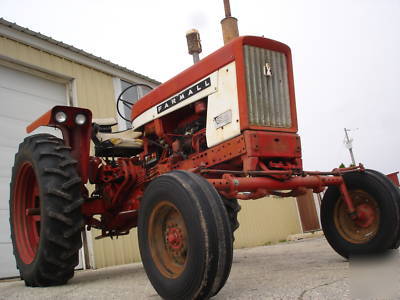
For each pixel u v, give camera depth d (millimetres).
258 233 10500
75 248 2998
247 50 2883
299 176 2953
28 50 5871
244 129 2773
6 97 5582
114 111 7004
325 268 2838
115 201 3791
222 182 2438
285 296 1970
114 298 2402
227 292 2197
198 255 1887
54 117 3211
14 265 5219
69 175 3025
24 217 3656
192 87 3131
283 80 3041
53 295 2721
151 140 3590
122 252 6375
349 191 3240
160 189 2174
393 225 2922
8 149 5480
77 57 6527
